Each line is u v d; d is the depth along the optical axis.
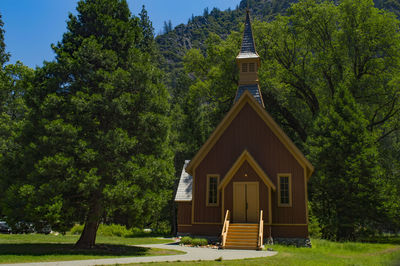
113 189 16.66
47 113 17.61
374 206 30.17
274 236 23.14
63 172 16.39
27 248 17.34
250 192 23.30
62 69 18.39
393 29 40.09
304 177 23.73
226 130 25.92
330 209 32.84
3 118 43.06
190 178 30.58
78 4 20.64
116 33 20.05
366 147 32.56
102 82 18.66
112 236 32.47
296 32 46.56
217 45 48.62
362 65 43.06
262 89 40.72
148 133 19.88
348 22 42.75
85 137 18.22
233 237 21.27
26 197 16.33
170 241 26.72
